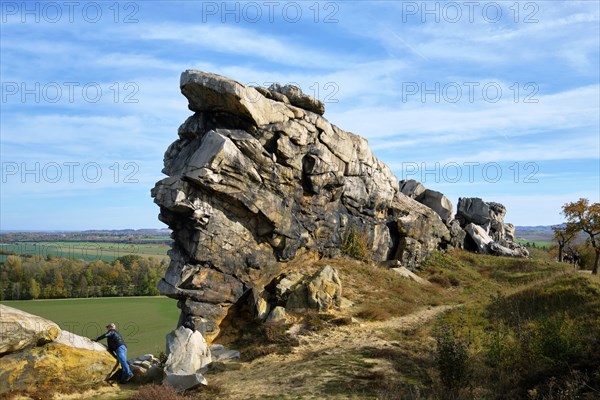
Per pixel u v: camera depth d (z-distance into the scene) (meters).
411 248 36.38
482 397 12.13
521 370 13.42
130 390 14.65
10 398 12.67
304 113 26.78
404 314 24.16
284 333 20.12
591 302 19.05
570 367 12.36
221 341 21.09
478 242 46.97
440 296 29.77
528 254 51.47
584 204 44.47
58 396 13.47
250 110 23.09
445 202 44.81
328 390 13.32
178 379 14.04
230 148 21.97
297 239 26.61
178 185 21.45
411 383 13.72
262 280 24.39
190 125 24.16
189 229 22.23
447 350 12.98
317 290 23.02
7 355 13.14
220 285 22.36
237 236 23.33
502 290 30.34
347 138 30.23
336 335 19.95
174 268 22.11
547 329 14.38
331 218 30.09
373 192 33.72
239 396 13.34
